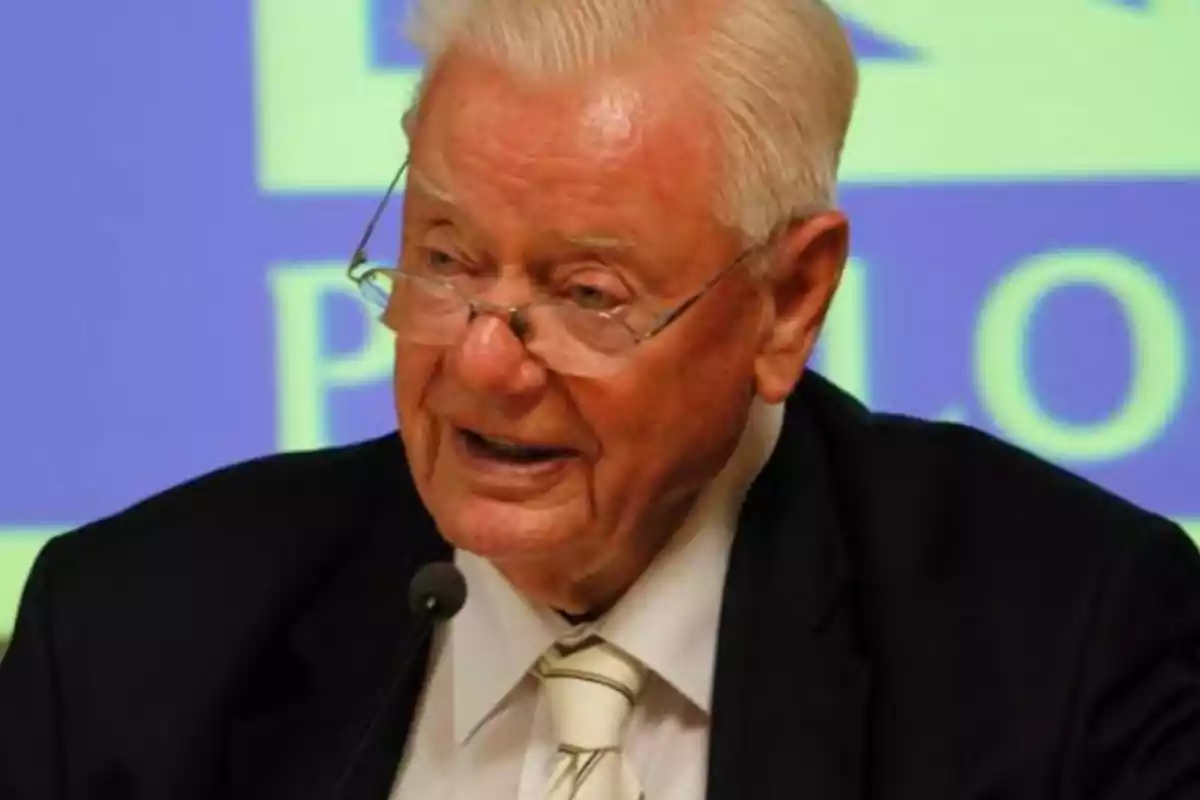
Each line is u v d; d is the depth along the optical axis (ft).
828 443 21.16
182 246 27.68
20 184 27.66
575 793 18.80
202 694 20.18
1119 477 27.61
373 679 20.13
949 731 18.97
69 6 27.84
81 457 27.55
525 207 17.53
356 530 21.17
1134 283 27.71
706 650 19.53
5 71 27.73
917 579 19.83
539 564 18.99
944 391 27.66
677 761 19.33
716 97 17.84
